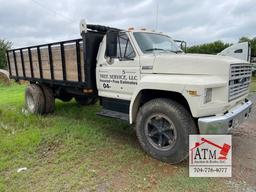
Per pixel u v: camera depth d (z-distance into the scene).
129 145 4.72
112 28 4.97
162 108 3.89
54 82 6.30
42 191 3.19
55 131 5.34
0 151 4.36
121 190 3.22
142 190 3.22
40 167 3.82
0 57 29.05
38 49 6.62
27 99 7.36
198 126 3.63
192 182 3.40
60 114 7.08
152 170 3.75
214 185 3.34
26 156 4.21
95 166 3.85
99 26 5.07
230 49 17.36
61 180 3.44
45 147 4.59
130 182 3.41
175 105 3.81
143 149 4.30
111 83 4.96
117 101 5.01
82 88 5.61
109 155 4.25
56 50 5.97
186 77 3.81
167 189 3.24
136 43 4.57
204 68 3.76
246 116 4.50
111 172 3.67
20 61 7.70
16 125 5.89
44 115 6.95
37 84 7.20
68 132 5.31
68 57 5.63
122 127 5.80
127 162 4.00
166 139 3.97
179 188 3.27
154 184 3.36
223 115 3.71
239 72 4.06
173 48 5.22
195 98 3.53
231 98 3.81
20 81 8.16
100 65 5.13
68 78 5.77
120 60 4.70
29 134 5.17
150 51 4.62
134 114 4.48
